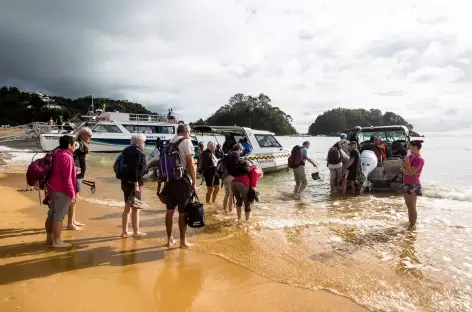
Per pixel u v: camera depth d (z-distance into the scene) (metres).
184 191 5.36
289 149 17.47
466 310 3.59
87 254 5.09
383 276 4.43
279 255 5.20
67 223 6.57
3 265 4.59
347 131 13.66
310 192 11.41
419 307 3.64
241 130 15.40
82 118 33.12
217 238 6.05
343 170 10.95
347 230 6.58
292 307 3.62
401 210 8.52
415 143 6.73
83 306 3.54
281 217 7.71
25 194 10.04
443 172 15.93
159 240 5.89
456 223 7.05
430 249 5.48
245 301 3.74
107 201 9.34
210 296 3.85
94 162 21.05
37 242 5.58
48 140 24.45
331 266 4.77
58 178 5.20
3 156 23.70
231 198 8.17
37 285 4.00
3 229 6.29
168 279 4.28
